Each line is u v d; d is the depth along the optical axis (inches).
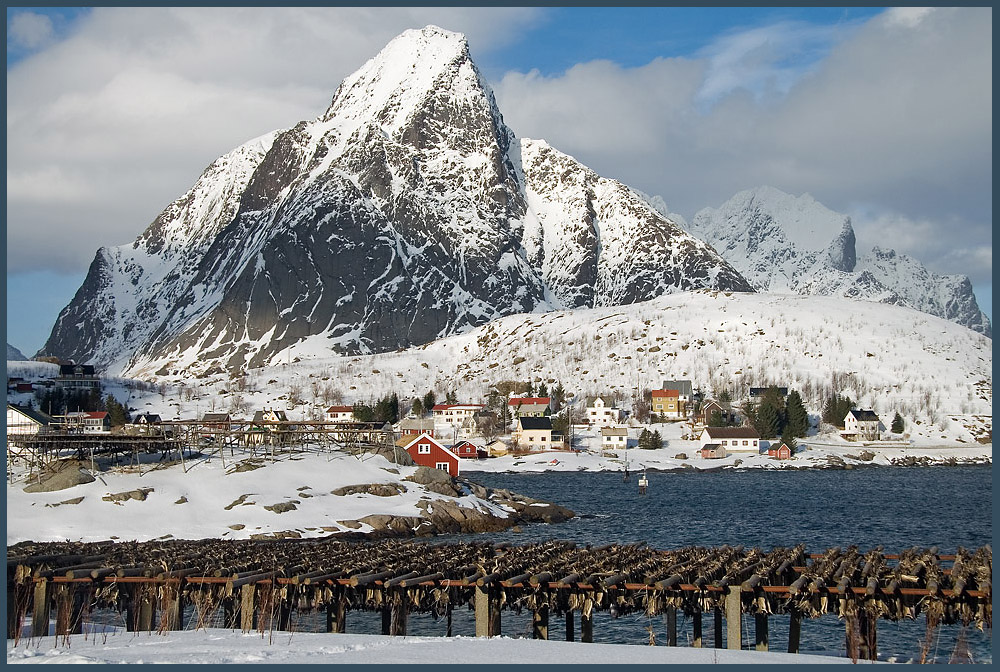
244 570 1916.8
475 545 2201.0
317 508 3467.0
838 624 2127.2
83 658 1433.3
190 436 4448.8
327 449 4495.6
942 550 3048.7
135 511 3287.4
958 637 1923.0
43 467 3772.1
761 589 1765.5
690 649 1611.7
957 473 6653.5
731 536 3432.6
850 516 4089.6
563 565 1935.3
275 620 1854.1
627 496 5083.7
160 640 1627.7
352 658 1437.0
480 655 1486.2
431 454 4778.5
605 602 1836.9
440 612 1989.4
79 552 2197.3
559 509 4072.3
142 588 1881.2
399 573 1860.2
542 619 1846.7
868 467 7190.0
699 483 5954.7
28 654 1486.2
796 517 4047.7
